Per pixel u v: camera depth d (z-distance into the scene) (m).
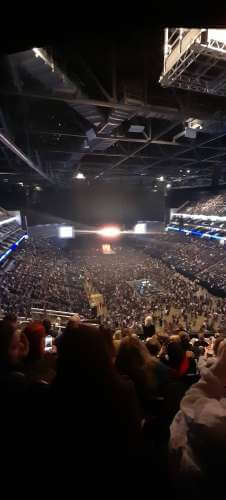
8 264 48.59
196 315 35.81
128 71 21.75
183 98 23.94
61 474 1.74
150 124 32.75
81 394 1.79
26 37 3.04
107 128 27.42
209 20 2.89
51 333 11.68
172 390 3.30
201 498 1.87
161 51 19.78
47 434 1.81
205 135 35.34
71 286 45.41
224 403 2.06
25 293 35.66
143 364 3.50
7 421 2.04
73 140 39.00
